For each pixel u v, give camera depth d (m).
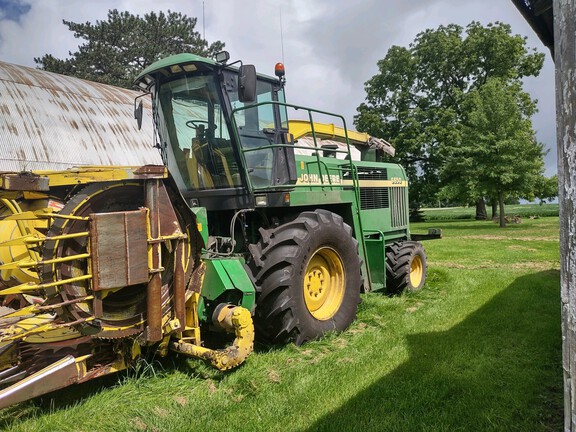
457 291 6.78
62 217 2.84
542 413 3.00
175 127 4.95
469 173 22.34
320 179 5.14
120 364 3.27
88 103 11.68
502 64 28.83
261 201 4.53
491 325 4.86
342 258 4.88
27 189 3.02
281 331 4.16
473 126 24.92
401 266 6.58
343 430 2.82
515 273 8.14
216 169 4.78
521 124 22.09
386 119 31.39
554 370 3.68
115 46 25.94
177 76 4.69
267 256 4.18
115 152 10.95
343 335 4.73
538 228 21.22
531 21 2.70
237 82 4.61
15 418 2.94
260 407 3.13
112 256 2.94
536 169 22.03
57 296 2.88
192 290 3.56
